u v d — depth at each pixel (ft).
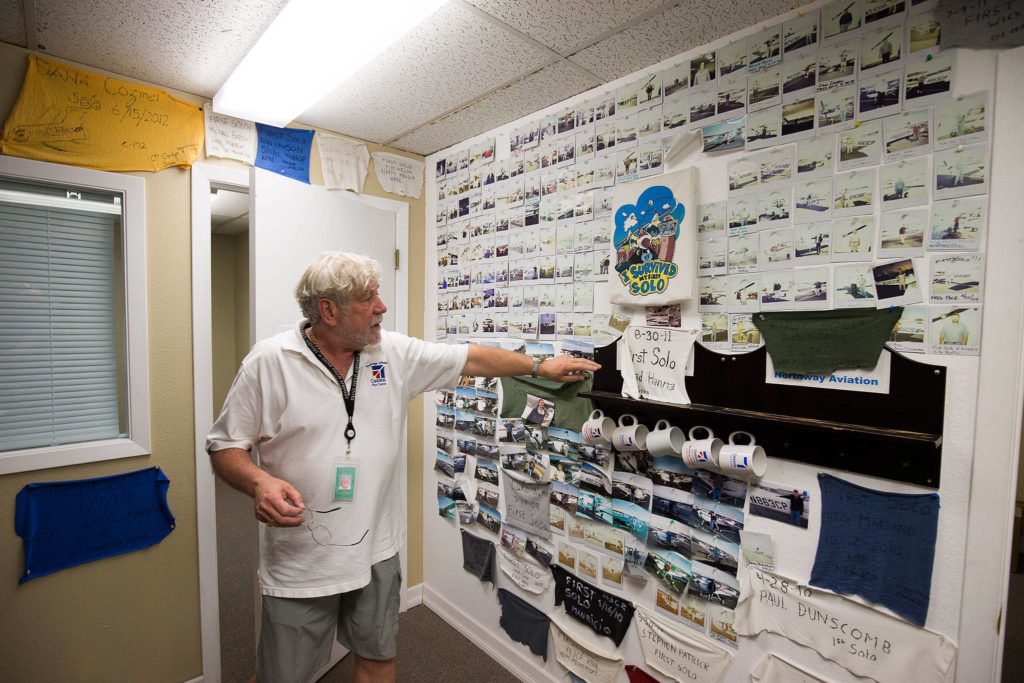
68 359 5.02
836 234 3.57
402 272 7.18
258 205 5.23
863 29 3.43
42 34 4.33
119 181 5.08
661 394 4.53
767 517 3.92
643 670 4.74
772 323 3.86
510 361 4.89
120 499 5.18
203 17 4.07
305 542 3.88
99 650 5.13
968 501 3.09
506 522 6.12
